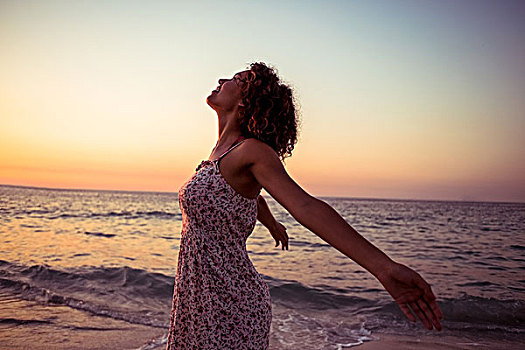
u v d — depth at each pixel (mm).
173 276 7629
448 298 6836
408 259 11703
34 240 12406
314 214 1249
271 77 1819
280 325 5227
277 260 10703
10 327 4594
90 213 29812
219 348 1686
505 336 5043
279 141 1806
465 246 14984
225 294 1712
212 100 1927
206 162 1794
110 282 7082
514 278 8875
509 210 66500
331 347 4398
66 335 4398
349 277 8484
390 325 5359
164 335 4492
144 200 78750
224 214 1706
